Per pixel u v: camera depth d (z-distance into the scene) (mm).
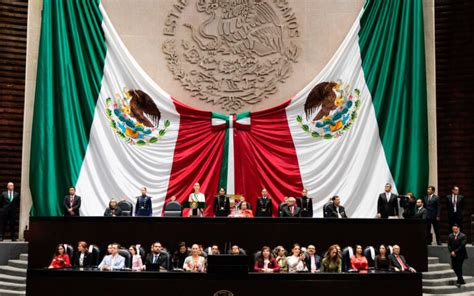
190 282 11508
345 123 17938
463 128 18094
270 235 14188
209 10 18734
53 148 17469
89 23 18078
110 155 17828
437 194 18125
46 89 17578
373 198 17516
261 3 18719
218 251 13102
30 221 14312
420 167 17406
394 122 17625
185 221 14203
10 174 17953
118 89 18125
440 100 18344
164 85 18578
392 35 17906
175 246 14164
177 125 18219
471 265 16109
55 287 11578
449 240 14773
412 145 17531
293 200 15344
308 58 18547
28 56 18109
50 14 17906
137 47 18578
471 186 17891
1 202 16781
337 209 15328
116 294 11523
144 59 18578
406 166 17547
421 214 15789
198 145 18125
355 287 11492
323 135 18000
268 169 17938
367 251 14023
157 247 12984
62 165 17516
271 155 18047
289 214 15266
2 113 18031
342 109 18000
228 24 18688
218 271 11508
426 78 18062
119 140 17922
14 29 18281
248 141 18109
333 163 17812
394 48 17922
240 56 18625
